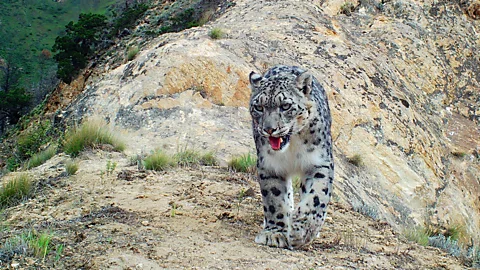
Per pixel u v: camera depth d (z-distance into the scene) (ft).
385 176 48.88
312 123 20.85
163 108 44.32
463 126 67.87
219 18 69.15
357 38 70.69
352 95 53.78
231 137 41.34
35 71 213.46
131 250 18.04
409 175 50.60
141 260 17.10
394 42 72.33
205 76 46.93
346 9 76.64
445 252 24.08
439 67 73.05
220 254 18.42
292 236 19.98
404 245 23.62
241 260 18.03
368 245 22.34
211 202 25.05
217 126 42.78
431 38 76.38
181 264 17.19
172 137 40.55
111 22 122.21
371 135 51.67
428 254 22.84
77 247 18.11
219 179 29.68
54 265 16.55
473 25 81.82
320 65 55.11
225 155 37.29
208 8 105.70
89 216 22.47
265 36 57.72
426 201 49.39
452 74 74.18
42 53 236.02
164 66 46.96
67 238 19.11
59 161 34.40
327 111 23.30
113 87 47.39
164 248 18.47
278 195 20.92
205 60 47.65
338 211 28.04
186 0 115.65
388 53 70.74
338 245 21.59
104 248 18.10
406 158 52.70
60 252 17.48
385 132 53.06
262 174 21.11
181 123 42.68
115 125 42.83
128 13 118.32
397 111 56.44
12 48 238.48
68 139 38.27
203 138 40.55
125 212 22.93
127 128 42.32
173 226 21.31
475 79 75.10
